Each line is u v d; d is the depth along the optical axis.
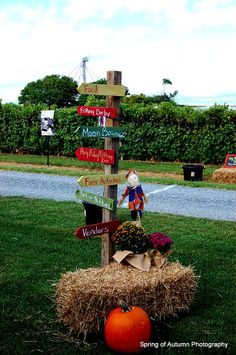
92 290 4.80
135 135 23.02
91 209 8.99
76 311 4.83
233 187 14.95
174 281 5.25
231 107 22.28
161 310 5.18
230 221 10.06
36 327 5.06
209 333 4.99
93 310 4.82
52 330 5.01
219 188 14.83
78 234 5.25
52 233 8.80
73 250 7.75
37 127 25.28
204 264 7.15
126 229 5.47
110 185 5.62
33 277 6.51
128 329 4.47
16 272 6.69
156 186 15.16
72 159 23.59
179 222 9.84
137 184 8.98
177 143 22.27
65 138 24.33
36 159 23.34
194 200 12.73
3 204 11.48
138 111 22.67
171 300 5.24
